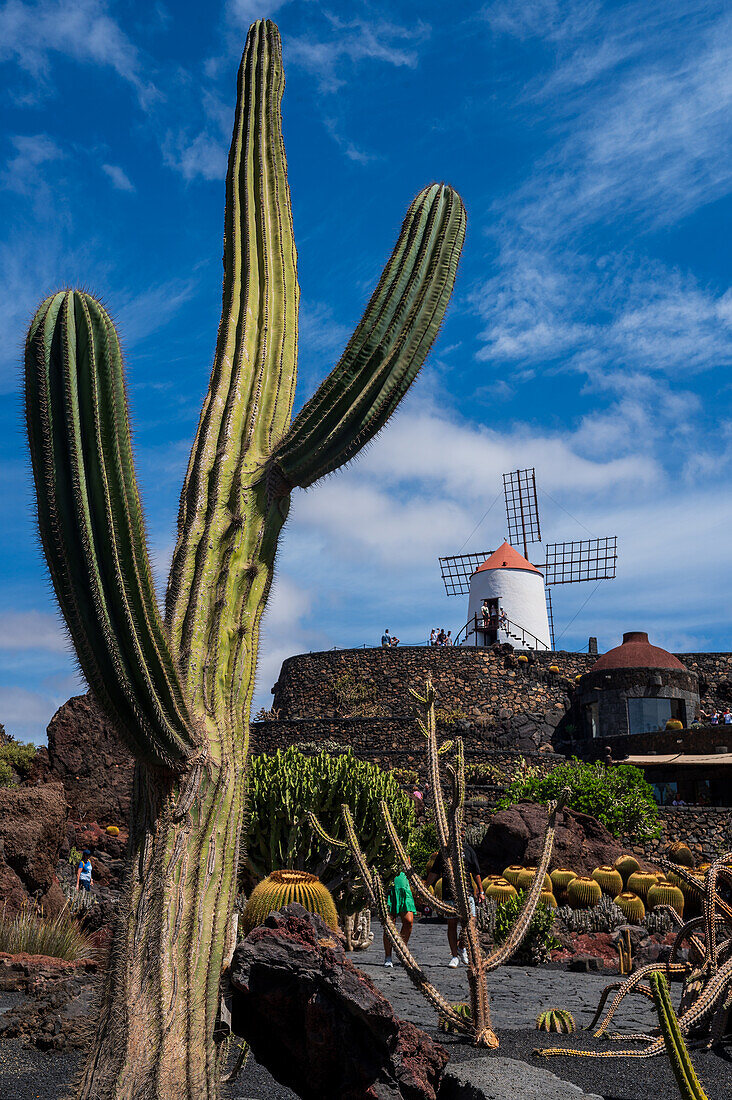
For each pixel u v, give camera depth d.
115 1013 3.22
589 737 34.50
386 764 31.50
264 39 5.14
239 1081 4.73
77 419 3.25
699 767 27.23
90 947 9.51
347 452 4.09
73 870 13.62
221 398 4.30
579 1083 4.86
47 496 3.27
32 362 3.33
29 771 18.28
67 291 3.46
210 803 3.57
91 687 3.32
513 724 35.47
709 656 38.62
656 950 11.39
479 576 46.66
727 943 5.89
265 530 4.14
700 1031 5.79
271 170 4.84
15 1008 6.02
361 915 12.07
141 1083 3.09
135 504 3.29
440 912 5.81
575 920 15.71
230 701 3.80
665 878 17.58
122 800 18.23
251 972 3.73
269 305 4.55
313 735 34.00
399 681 36.84
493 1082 4.01
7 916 9.71
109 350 3.32
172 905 3.36
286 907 4.08
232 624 3.91
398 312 4.16
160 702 3.34
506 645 36.91
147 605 3.28
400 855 5.98
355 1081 3.73
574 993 9.04
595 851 19.77
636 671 33.94
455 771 5.85
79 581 3.24
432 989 5.75
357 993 3.73
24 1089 4.51
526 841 19.44
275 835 12.13
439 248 4.34
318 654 38.38
